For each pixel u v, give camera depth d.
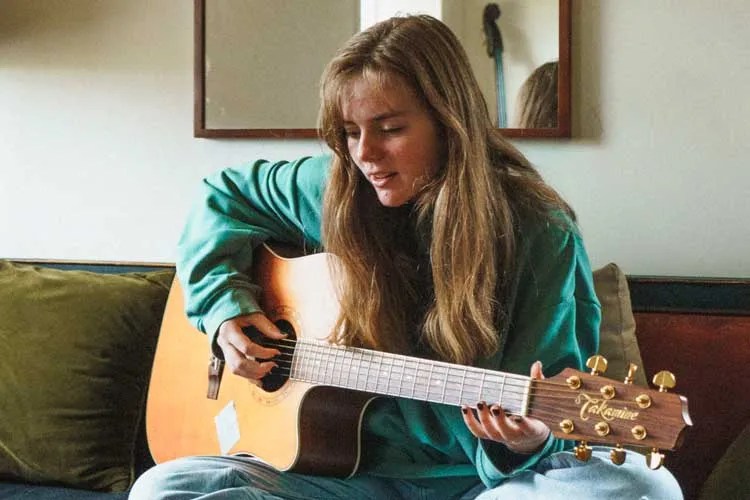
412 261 1.61
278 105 2.23
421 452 1.62
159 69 2.32
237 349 1.68
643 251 2.08
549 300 1.52
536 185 1.58
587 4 2.08
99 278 2.07
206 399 1.81
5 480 1.93
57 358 1.95
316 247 1.85
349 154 1.58
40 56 2.39
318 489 1.61
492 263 1.50
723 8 2.03
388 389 1.51
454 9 2.12
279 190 1.84
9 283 2.06
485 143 1.55
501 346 1.53
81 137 2.37
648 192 2.07
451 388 1.43
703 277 1.99
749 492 1.64
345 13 2.19
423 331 1.56
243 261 1.80
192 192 2.32
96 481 1.88
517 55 2.09
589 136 2.09
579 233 1.60
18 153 2.41
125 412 1.96
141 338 2.01
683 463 1.90
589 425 1.28
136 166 2.35
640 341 1.94
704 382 1.90
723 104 2.03
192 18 2.29
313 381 1.62
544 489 1.40
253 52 2.24
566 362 1.51
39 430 1.91
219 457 1.62
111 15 2.34
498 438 1.38
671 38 2.05
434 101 1.47
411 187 1.52
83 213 2.38
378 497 1.60
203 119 2.27
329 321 1.67
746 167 2.03
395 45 1.48
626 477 1.38
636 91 2.07
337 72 1.50
